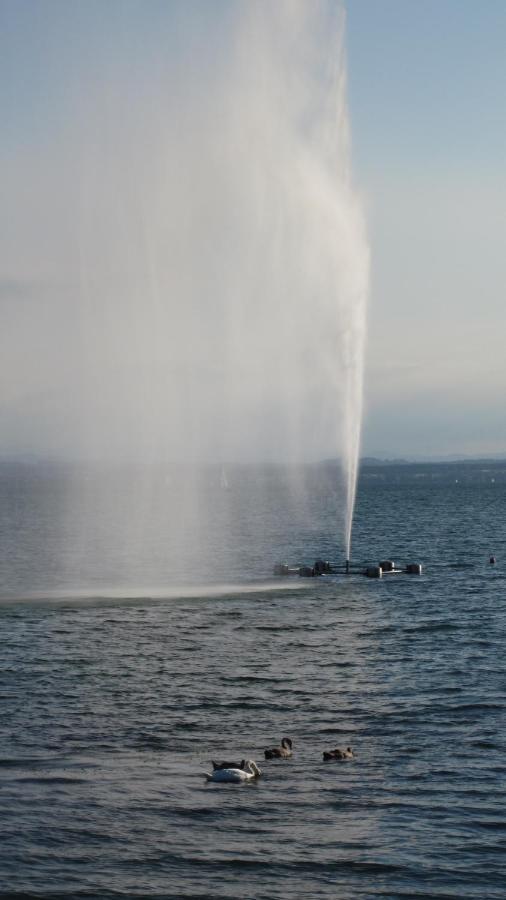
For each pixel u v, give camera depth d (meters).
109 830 47.06
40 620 99.44
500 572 147.88
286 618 102.38
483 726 63.28
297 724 63.62
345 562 153.00
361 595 119.75
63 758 56.38
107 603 110.75
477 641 92.12
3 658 81.62
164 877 42.91
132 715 65.06
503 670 79.69
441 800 50.84
